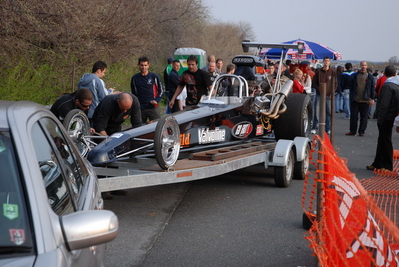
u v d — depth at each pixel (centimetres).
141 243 521
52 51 1096
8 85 1048
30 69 1106
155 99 1034
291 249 510
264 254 494
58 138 325
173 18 2333
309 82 1449
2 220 217
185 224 591
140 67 1020
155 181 571
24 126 253
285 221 608
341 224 346
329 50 1881
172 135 598
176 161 610
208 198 720
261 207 672
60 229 221
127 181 549
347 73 2028
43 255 206
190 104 1015
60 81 1214
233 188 786
